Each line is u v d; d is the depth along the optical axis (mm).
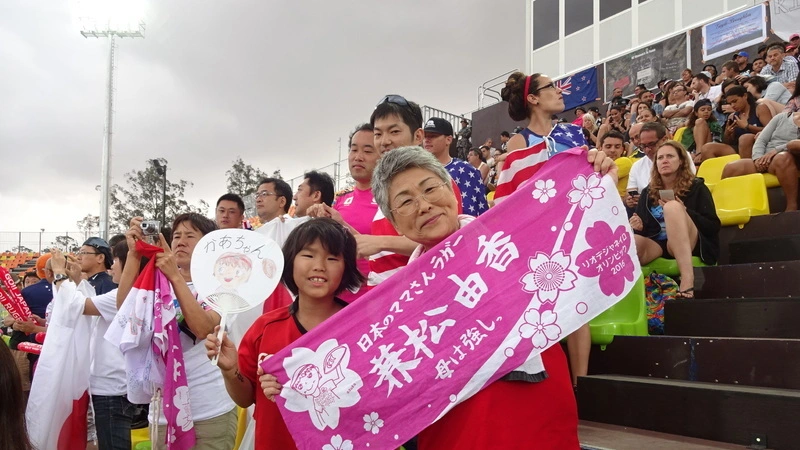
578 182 2193
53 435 3943
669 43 13820
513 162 3371
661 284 4273
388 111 3184
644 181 5570
